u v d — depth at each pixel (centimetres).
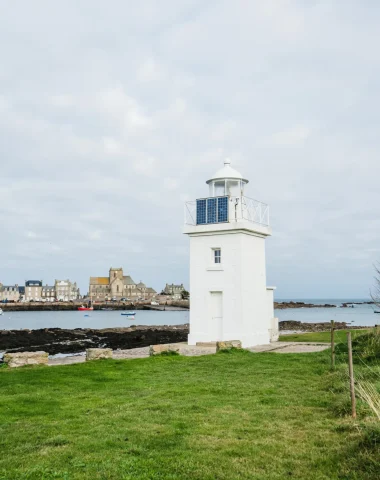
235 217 2412
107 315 13138
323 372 1374
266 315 2581
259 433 825
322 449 742
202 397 1098
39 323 9100
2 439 805
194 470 661
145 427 865
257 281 2517
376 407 868
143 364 1641
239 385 1228
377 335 1727
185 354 2025
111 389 1222
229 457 714
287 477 639
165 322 9162
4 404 1055
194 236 2512
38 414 976
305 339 2792
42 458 713
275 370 1452
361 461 677
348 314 12694
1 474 649
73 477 637
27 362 1622
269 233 2611
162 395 1130
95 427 868
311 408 984
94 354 1767
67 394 1164
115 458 707
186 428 859
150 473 648
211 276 2439
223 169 2550
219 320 2425
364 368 1302
